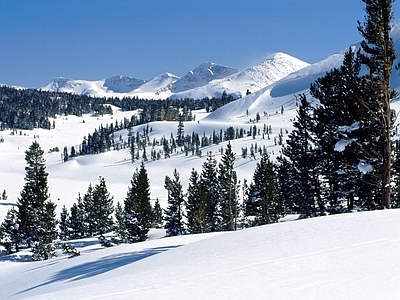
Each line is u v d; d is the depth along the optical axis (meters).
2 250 66.62
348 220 14.20
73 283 15.15
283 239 12.43
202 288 7.96
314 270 8.11
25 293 17.22
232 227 51.50
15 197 124.94
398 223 12.26
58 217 93.94
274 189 48.53
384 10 21.98
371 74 22.38
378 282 6.92
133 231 56.09
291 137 34.03
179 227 60.47
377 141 22.75
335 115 25.52
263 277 8.12
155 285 8.72
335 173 27.98
